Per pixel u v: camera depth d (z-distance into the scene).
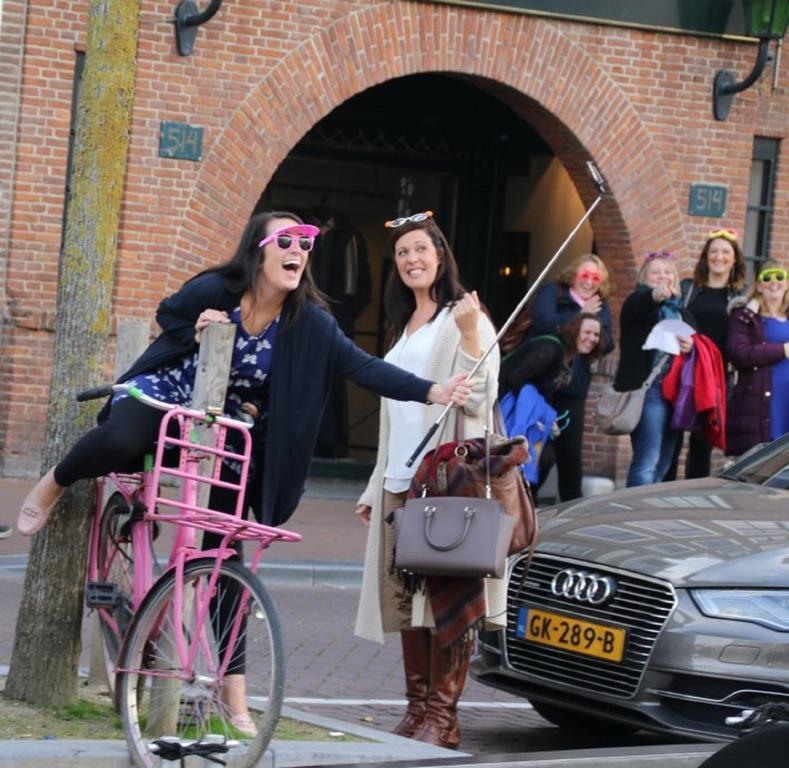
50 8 18.73
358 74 19.83
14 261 18.83
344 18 19.72
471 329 8.74
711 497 9.77
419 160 23.83
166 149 19.08
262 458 7.52
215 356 7.04
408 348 9.07
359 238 23.69
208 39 19.23
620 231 21.44
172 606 6.86
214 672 6.71
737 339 16.72
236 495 7.59
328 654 12.09
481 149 24.11
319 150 23.23
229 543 7.24
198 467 7.23
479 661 9.56
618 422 16.44
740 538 8.88
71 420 8.21
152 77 19.05
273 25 19.45
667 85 21.41
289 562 15.09
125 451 7.12
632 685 8.62
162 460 7.41
